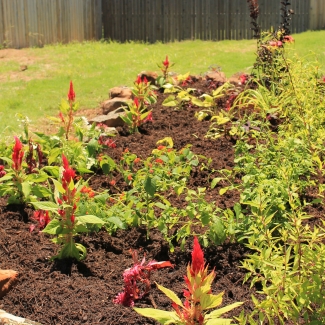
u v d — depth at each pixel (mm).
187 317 2684
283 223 3879
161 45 15500
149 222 4156
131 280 3443
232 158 5402
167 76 8305
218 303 2635
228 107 6434
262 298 3420
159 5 16922
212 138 5832
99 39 16703
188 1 16969
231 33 17234
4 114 8469
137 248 4043
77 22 16266
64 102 5789
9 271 3621
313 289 2781
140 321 3207
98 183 5141
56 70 11750
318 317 2885
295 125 5281
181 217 4309
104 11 16906
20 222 4418
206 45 15102
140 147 5852
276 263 2967
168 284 3611
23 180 4641
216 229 3867
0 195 4625
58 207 3766
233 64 11641
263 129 5504
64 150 5289
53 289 3527
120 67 11898
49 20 15891
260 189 3695
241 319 2811
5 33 15508
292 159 4469
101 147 5641
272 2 17078
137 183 4578
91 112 8562
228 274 3711
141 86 6914
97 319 3229
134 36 17094
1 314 3203
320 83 6242
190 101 7066
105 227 4254
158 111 6938
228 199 4613
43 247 4031
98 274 3723
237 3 17047
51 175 5203
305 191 4539
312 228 4059
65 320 3236
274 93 6234
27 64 12531
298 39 14078
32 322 3135
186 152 4938
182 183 4473
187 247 3965
